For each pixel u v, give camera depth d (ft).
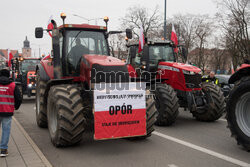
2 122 14.30
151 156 14.56
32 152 14.96
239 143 15.42
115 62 16.71
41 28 19.27
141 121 15.52
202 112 24.21
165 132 20.36
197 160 13.89
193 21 118.01
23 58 48.03
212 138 18.48
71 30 19.33
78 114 15.17
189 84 22.98
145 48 23.13
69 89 15.93
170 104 21.67
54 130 16.55
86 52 19.40
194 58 133.49
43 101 20.80
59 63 18.43
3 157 14.11
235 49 78.74
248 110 15.25
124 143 17.21
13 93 14.55
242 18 73.46
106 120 14.70
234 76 16.87
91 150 15.69
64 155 14.78
